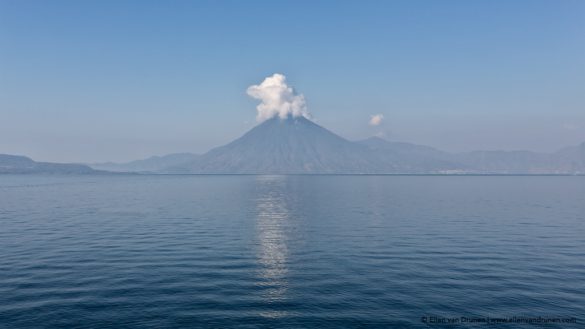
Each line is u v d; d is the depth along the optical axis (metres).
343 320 27.86
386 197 141.62
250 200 127.00
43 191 171.00
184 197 141.00
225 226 67.94
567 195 153.00
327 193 168.50
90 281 35.72
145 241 53.97
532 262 42.91
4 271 38.69
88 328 26.25
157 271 39.03
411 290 33.78
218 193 167.25
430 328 26.70
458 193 166.88
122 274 37.91
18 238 55.81
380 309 29.75
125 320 27.50
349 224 70.19
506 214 85.31
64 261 42.72
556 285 35.12
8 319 27.45
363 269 40.06
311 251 48.12
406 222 72.62
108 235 58.62
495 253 47.03
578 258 44.66
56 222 72.12
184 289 33.81
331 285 35.06
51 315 28.17
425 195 153.88
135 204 110.56
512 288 34.28
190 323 27.17
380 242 53.59
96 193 160.50
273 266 41.06
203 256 45.38
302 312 29.16
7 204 109.00
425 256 45.59
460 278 37.09
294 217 80.06
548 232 61.62
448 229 64.50
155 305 30.20
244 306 30.16
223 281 36.06
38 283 35.06
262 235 58.84
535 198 136.00
